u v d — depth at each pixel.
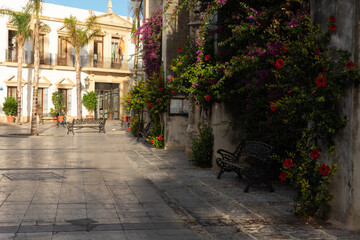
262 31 6.77
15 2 31.72
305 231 4.25
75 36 31.69
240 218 4.77
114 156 10.78
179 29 12.66
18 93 29.12
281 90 5.98
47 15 32.97
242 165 6.72
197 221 4.64
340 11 4.42
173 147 12.64
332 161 4.56
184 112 12.68
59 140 15.99
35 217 4.57
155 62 14.57
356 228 4.29
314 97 4.49
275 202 5.59
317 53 4.57
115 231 4.16
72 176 7.42
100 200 5.54
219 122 8.41
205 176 7.69
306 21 5.07
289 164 4.85
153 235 4.07
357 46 4.23
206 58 8.07
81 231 4.11
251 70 6.78
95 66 35.72
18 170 7.98
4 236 3.86
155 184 6.88
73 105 34.06
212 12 7.45
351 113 4.24
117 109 37.12
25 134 18.83
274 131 6.89
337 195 4.48
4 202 5.24
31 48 32.00
